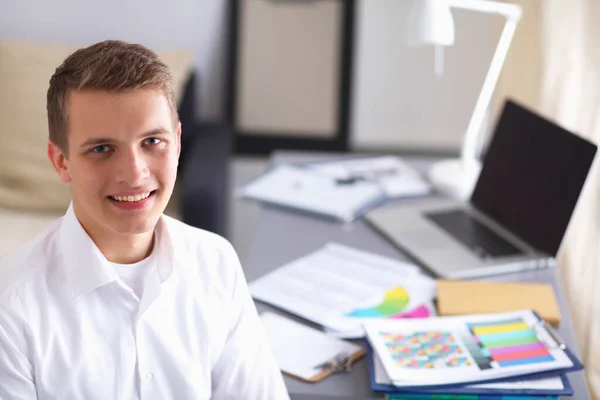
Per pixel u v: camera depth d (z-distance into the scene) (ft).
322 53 8.80
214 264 3.90
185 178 7.22
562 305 5.16
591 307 6.41
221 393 3.95
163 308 3.69
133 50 3.27
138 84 3.16
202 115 9.14
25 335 3.35
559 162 5.49
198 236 3.93
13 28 8.80
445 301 4.98
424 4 6.16
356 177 7.08
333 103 8.93
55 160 3.43
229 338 3.92
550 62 6.56
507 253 5.66
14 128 7.77
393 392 4.17
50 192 7.75
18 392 3.34
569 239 6.52
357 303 5.02
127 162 3.21
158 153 3.30
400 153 9.05
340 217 6.27
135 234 3.52
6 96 7.81
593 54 6.32
